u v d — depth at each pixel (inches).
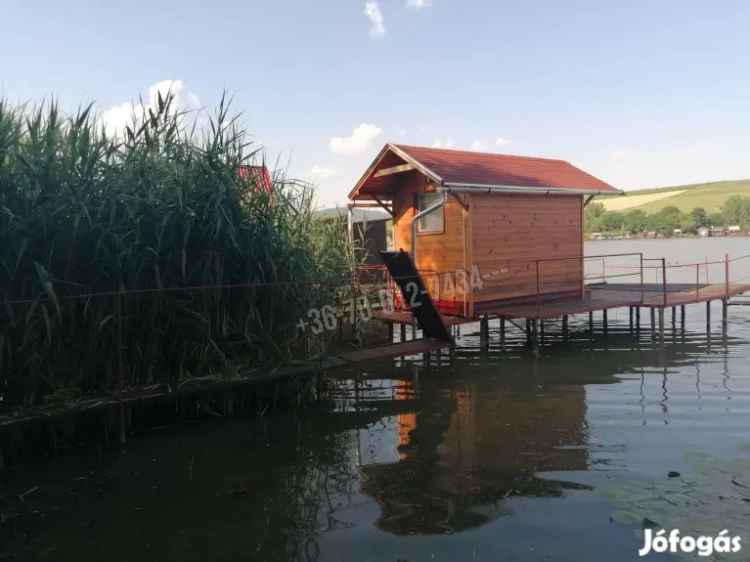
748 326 588.1
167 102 291.7
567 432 273.4
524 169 543.2
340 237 440.8
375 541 177.8
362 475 230.1
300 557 170.4
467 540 176.4
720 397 324.8
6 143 241.1
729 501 195.3
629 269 1275.8
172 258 283.4
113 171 270.1
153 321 277.1
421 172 474.0
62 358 257.6
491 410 313.6
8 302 233.0
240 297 301.9
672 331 563.2
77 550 177.5
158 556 173.5
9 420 231.6
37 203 247.3
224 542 180.4
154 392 269.0
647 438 261.6
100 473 235.0
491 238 491.8
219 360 299.6
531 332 502.3
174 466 241.8
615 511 190.5
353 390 361.1
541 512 192.4
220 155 304.5
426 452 253.3
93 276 263.9
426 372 407.5
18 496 214.5
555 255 539.2
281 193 331.6
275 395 316.8
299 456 251.4
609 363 424.2
